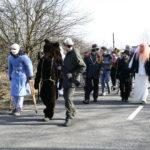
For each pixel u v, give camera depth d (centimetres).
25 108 957
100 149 548
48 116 782
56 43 780
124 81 1102
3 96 1174
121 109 942
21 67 842
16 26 1457
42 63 773
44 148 554
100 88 1590
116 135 639
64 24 1491
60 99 1163
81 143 583
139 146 565
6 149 550
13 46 834
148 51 1070
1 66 1472
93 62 1076
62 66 742
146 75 1058
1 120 787
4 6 1444
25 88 853
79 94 1322
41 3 1453
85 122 758
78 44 1548
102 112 892
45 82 768
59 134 647
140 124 737
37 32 1467
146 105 1021
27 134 649
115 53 1531
